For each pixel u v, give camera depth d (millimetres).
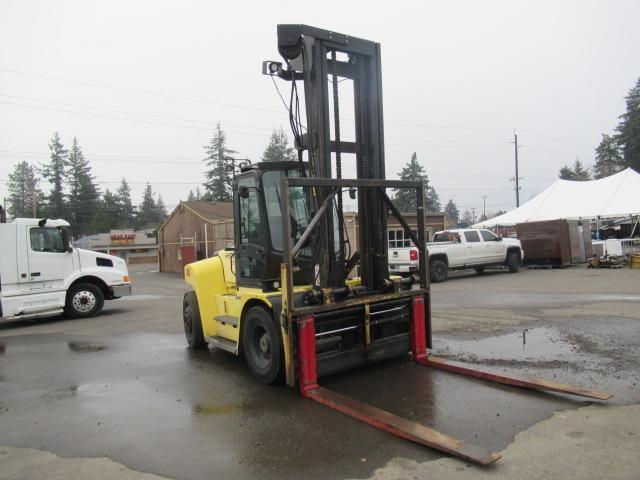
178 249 34094
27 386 6398
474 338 7906
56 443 4441
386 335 6309
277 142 64250
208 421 4801
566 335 7812
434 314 10453
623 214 22203
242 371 6609
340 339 5711
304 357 5344
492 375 5574
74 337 9922
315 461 3830
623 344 7090
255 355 6098
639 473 3434
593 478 3387
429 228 29766
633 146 53906
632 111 55000
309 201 6215
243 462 3875
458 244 18906
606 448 3832
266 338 5879
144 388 6027
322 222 5883
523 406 4793
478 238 19859
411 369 6160
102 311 13859
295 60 6020
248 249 6594
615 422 4324
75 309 12469
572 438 4031
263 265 6223
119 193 91188
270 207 6273
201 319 7621
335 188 5672
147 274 33906
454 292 14492
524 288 14602
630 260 19781
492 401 4957
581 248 23047
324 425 4539
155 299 16688
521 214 26375
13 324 12312
